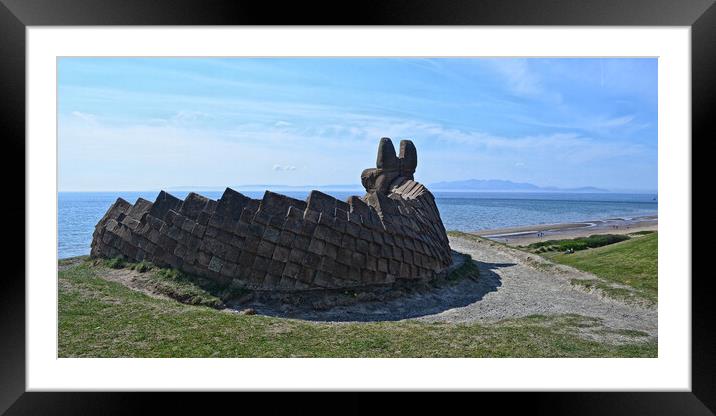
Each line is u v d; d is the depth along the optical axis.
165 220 13.84
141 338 9.91
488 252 24.19
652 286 15.66
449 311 13.34
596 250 22.23
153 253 13.98
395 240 14.41
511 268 20.08
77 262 16.03
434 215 18.38
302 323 11.36
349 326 11.35
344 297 12.96
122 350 9.40
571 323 12.18
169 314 11.24
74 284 12.96
